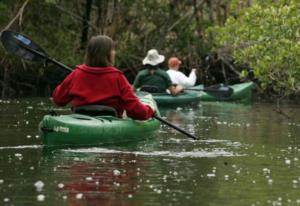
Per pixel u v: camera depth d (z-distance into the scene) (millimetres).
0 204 10484
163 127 22109
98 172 13227
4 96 37219
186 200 11062
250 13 26656
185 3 45312
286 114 28812
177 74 34656
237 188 12055
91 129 16891
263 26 25938
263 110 31172
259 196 11445
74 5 44000
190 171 13617
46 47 41375
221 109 31594
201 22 45375
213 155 15859
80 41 43531
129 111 17703
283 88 29078
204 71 45406
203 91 34375
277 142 18469
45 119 16438
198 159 15211
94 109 17453
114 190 11617
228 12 44344
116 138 17625
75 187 11766
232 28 29969
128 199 11000
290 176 13273
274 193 11695
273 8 25781
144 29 45219
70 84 17562
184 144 17812
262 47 25750
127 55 43750
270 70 25625
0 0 39969
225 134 20312
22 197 10961
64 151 15867
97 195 11195
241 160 15188
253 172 13672
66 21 43031
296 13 25609
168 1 45000
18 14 37188
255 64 26469
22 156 14984
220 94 33531
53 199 10852
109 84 17469
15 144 16766
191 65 45500
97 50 17438
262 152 16500
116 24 43656
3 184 11922
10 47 19953
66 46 41906
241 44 30422
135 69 44750
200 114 28312
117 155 15523
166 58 45875
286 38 25516
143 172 13352
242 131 21281
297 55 24688
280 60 24797
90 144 17000
